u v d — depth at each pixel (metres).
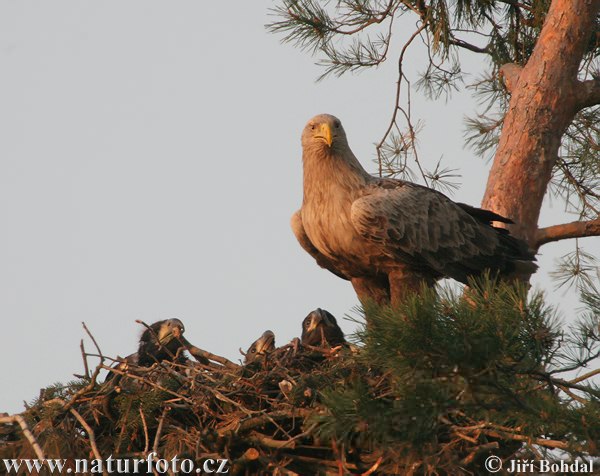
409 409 8.20
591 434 8.07
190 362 12.60
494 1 17.42
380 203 13.52
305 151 13.95
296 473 10.77
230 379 11.64
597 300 8.66
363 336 8.54
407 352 8.16
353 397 8.71
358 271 14.25
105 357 11.45
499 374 8.28
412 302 8.27
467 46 17.61
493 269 13.98
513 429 9.04
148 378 11.78
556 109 14.34
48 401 11.43
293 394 10.79
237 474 10.97
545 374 8.48
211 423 11.27
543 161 14.23
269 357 12.37
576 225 14.34
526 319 8.14
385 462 10.54
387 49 16.98
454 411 8.80
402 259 13.66
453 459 10.05
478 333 8.03
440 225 13.77
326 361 12.09
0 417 10.26
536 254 14.11
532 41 17.92
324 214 13.78
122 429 11.06
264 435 10.89
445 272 13.80
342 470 10.38
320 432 9.41
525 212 14.18
